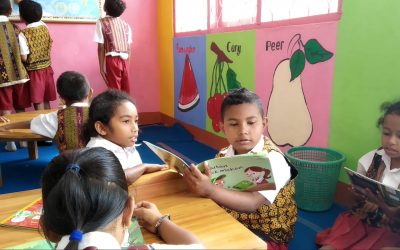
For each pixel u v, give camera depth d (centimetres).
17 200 110
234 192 106
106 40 386
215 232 87
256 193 107
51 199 62
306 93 252
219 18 344
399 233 127
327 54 232
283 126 277
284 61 267
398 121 168
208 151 360
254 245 81
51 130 243
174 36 431
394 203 111
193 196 108
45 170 69
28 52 362
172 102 457
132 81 471
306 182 219
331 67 231
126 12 451
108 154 71
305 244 185
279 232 124
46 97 393
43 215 65
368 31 204
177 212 98
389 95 195
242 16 313
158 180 115
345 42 219
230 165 101
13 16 394
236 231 87
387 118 173
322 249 149
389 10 191
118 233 68
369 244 133
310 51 244
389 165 174
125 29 398
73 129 213
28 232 90
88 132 148
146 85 480
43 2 402
